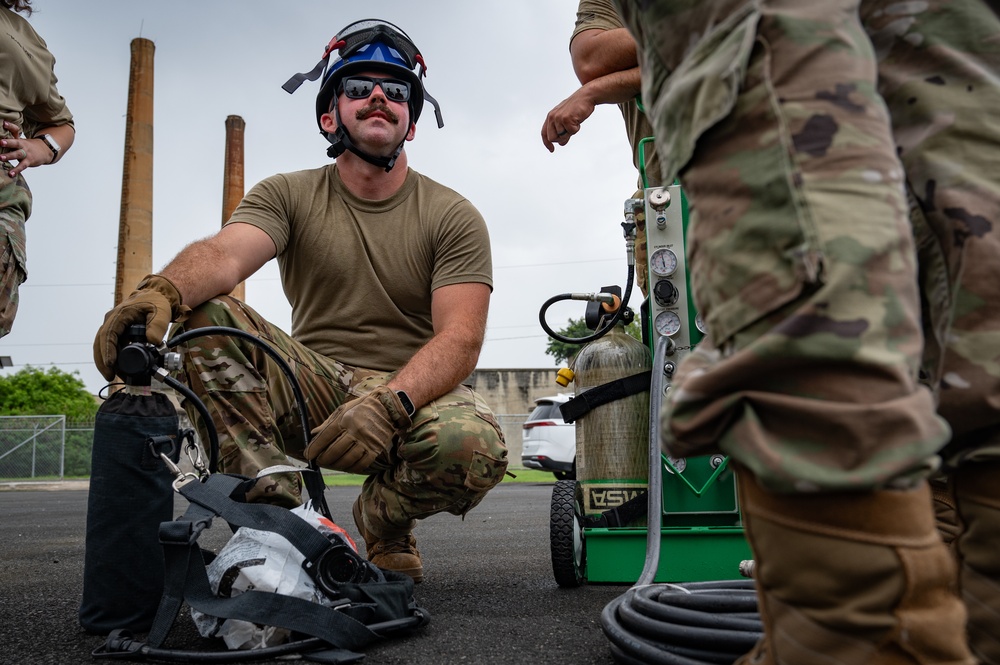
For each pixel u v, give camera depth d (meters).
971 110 0.93
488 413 2.20
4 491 15.52
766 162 0.72
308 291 2.40
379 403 1.91
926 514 0.67
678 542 2.18
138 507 1.58
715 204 0.75
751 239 0.72
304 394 2.21
